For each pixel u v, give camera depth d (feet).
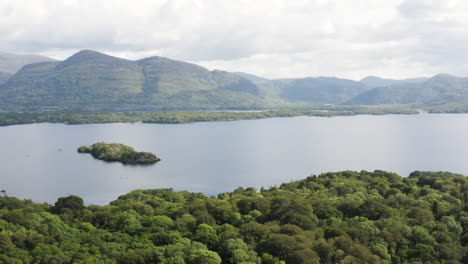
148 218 528.22
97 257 407.23
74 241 461.37
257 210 566.36
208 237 452.76
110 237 467.11
